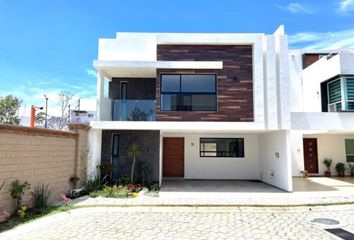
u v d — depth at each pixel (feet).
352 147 57.16
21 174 24.56
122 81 47.50
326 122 39.37
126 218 25.53
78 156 35.29
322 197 34.42
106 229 22.06
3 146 22.40
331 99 45.70
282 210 28.99
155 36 41.50
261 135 50.60
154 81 47.52
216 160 52.70
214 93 39.04
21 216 23.18
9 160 23.06
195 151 52.85
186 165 52.65
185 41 38.99
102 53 42.11
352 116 39.65
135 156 43.39
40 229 21.48
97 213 27.07
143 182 41.78
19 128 24.13
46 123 82.38
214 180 50.93
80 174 35.70
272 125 37.47
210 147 53.01
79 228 22.15
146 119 39.99
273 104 37.76
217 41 38.88
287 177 38.68
